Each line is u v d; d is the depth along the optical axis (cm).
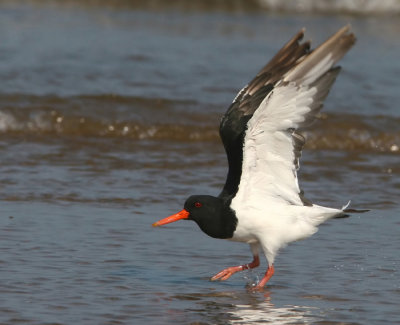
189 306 1000
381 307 1007
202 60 2614
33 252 1173
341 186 1634
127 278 1095
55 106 2097
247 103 1037
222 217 1066
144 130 2025
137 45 2755
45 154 1778
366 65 2634
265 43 2938
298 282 1105
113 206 1433
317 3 3694
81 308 970
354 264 1180
